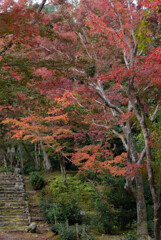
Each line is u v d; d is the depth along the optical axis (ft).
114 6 26.78
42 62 17.20
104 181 42.57
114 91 36.50
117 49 31.35
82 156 42.19
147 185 45.75
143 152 30.01
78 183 54.34
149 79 19.62
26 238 34.55
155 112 30.48
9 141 56.34
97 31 30.68
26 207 47.50
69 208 40.04
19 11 12.44
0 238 33.71
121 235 35.78
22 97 22.11
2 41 18.03
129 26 25.41
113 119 34.65
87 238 31.45
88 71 18.80
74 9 33.68
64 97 35.83
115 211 38.29
